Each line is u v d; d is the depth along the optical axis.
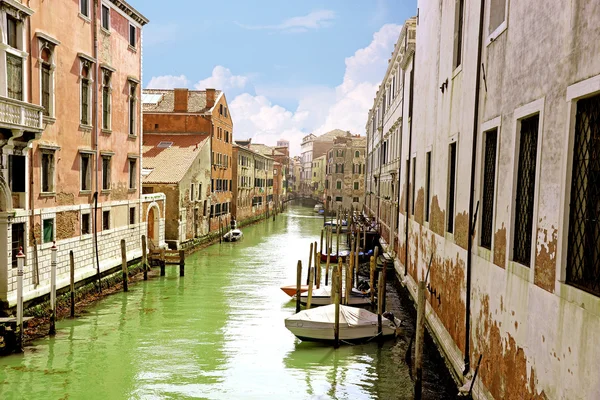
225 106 38.47
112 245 19.20
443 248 10.84
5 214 12.12
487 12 7.70
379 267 22.33
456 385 8.75
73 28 15.68
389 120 28.97
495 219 6.99
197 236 31.55
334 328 13.16
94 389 10.22
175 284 20.58
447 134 10.69
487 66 7.64
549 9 5.25
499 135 6.93
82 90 16.67
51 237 14.56
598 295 4.12
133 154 21.03
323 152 96.69
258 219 55.97
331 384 10.78
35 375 10.79
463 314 8.81
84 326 14.25
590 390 4.14
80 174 16.42
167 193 27.22
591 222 4.42
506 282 6.42
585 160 4.54
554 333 4.89
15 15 12.31
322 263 27.72
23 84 12.62
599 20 4.16
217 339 13.66
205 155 32.53
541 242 5.28
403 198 20.23
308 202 93.12
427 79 13.98
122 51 19.77
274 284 21.11
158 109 34.94
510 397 6.15
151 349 12.70
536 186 5.47
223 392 10.30
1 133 11.64
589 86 4.31
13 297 12.55
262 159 58.50
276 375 11.25
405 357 12.26
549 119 5.18
